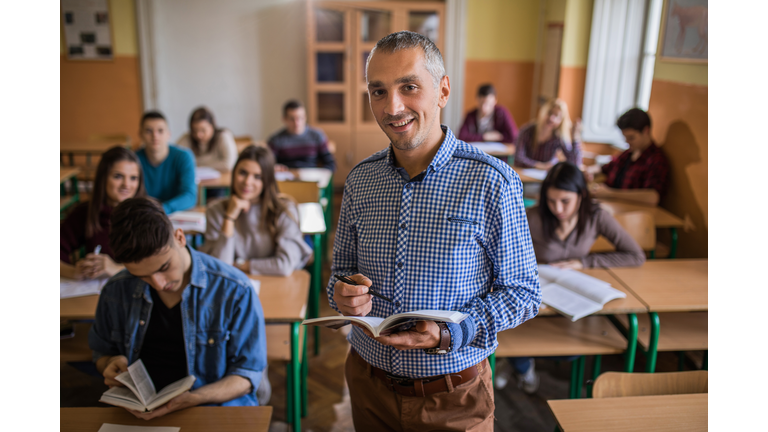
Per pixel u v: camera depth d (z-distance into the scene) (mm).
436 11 5562
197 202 3525
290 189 3283
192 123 3924
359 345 1287
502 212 1091
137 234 1331
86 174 4449
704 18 2918
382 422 1295
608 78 4879
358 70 5617
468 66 5832
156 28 5590
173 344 1572
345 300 1102
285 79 5883
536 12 5684
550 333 2119
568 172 2213
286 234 2312
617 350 2010
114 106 5762
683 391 1477
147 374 1446
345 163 5879
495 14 5688
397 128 1064
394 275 1153
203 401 1434
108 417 1353
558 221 2346
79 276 2115
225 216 2270
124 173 2301
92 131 5816
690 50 3074
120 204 1376
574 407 1369
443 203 1116
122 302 1541
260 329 1582
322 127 5742
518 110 5988
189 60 5770
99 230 2336
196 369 1567
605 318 2264
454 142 1167
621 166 3621
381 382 1253
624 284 2168
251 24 5719
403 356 1179
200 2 5629
